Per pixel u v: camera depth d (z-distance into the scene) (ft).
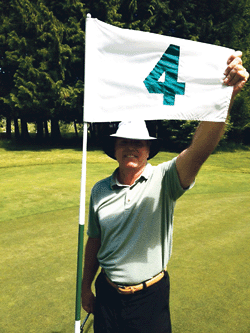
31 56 50.67
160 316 4.85
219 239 13.23
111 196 4.90
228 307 8.12
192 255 11.50
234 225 15.15
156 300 4.83
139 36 4.66
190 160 4.49
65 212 17.53
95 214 5.14
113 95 4.74
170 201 4.83
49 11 52.85
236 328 7.27
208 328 7.27
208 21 56.70
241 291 8.93
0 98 54.19
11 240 13.16
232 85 4.58
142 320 4.79
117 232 4.81
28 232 14.17
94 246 5.57
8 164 36.81
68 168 33.35
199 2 57.41
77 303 4.96
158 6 55.11
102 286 5.13
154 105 4.75
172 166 4.69
